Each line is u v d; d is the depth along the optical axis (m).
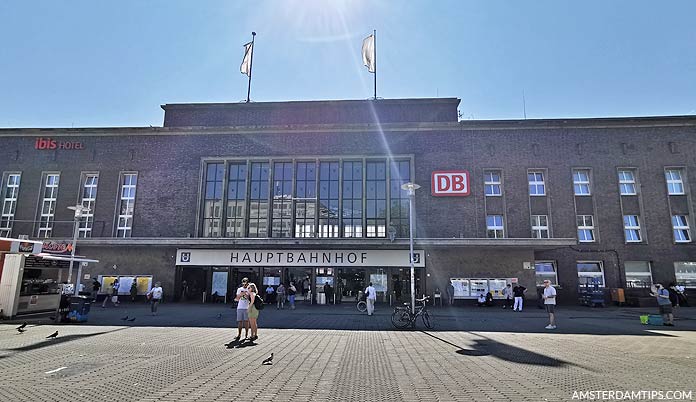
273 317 19.69
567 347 11.45
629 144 31.61
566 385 7.31
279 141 33.03
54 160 33.69
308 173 32.69
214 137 33.41
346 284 29.14
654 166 31.28
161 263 30.09
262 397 6.51
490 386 7.25
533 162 31.50
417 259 28.70
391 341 12.45
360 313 21.80
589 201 31.20
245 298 12.49
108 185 33.06
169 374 8.03
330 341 12.37
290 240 27.70
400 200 31.64
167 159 33.28
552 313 15.76
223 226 32.03
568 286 29.80
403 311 15.98
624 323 17.72
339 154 32.41
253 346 11.41
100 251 30.66
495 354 10.38
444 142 32.03
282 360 9.48
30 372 8.17
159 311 22.58
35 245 19.42
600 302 27.61
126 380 7.54
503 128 31.94
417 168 31.73
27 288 19.66
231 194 32.75
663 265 29.92
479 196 31.00
